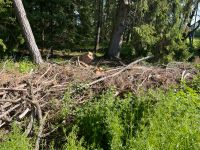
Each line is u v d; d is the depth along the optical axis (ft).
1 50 24.45
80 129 7.20
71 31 29.07
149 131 6.36
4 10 23.32
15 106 7.77
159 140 6.09
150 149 5.76
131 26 27.30
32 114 7.59
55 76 9.51
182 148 6.05
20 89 8.28
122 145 6.50
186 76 10.96
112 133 6.51
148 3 26.21
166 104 7.29
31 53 18.22
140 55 26.61
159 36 26.12
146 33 25.67
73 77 9.52
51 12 27.71
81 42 31.76
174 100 7.54
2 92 8.23
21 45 26.45
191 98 8.19
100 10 33.37
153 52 26.00
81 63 11.84
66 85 9.03
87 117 7.24
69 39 29.35
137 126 6.90
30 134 7.13
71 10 28.63
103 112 7.25
